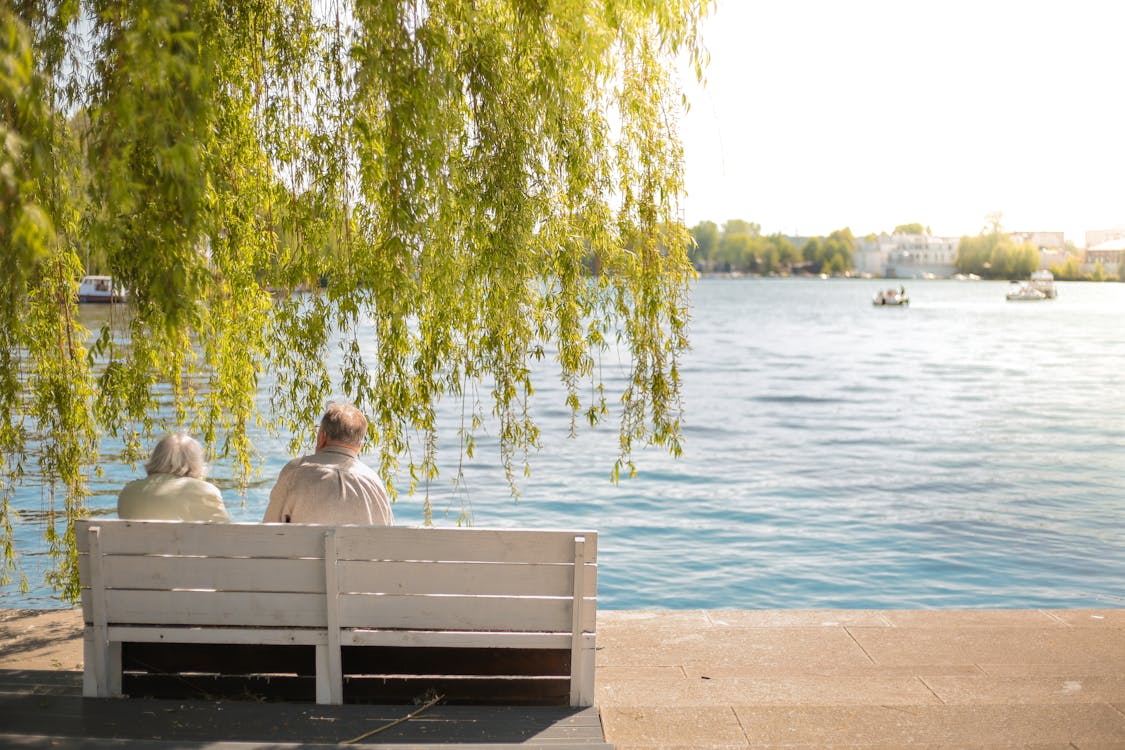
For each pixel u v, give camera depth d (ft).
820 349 175.32
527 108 17.69
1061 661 17.16
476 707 13.62
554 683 13.80
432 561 13.26
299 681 13.91
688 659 17.28
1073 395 103.14
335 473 14.78
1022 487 52.26
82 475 19.27
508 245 17.34
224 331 19.89
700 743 13.37
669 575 34.78
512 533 13.21
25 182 10.80
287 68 18.56
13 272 12.08
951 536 40.78
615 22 17.84
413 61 15.93
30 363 18.13
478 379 19.33
